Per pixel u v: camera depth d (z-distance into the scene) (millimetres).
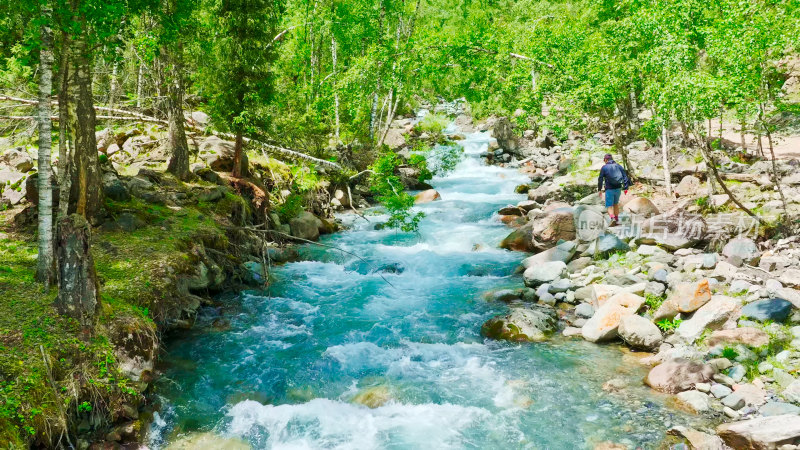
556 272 11547
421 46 20344
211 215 13250
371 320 10312
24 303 7492
